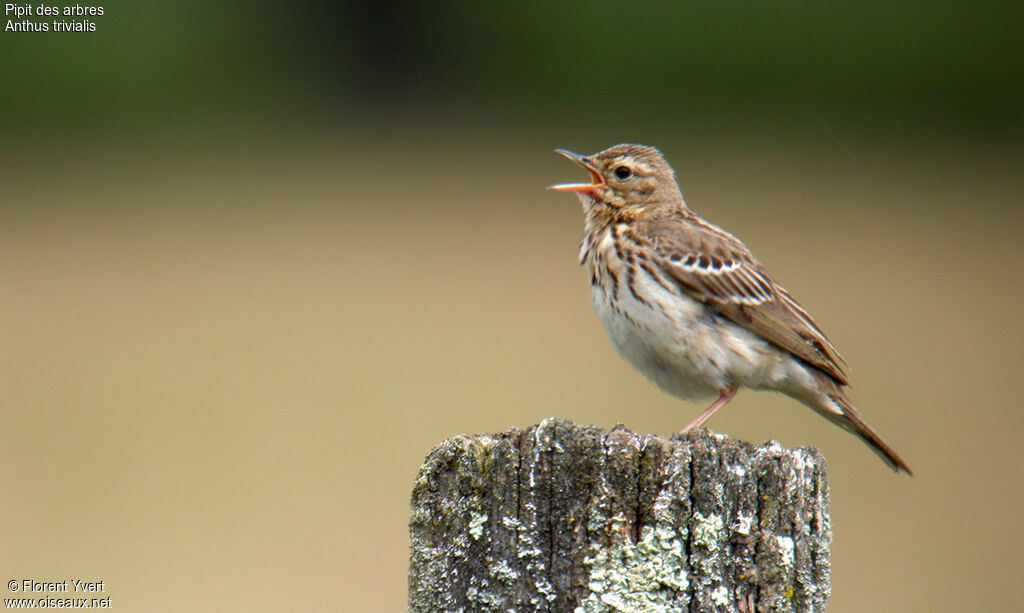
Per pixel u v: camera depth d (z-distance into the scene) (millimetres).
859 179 24422
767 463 4867
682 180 24031
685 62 28891
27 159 24922
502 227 22391
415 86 29469
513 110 28359
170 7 27078
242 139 26359
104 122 26297
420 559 4832
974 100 28250
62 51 26000
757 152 25797
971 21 28156
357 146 26281
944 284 19922
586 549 4727
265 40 28219
